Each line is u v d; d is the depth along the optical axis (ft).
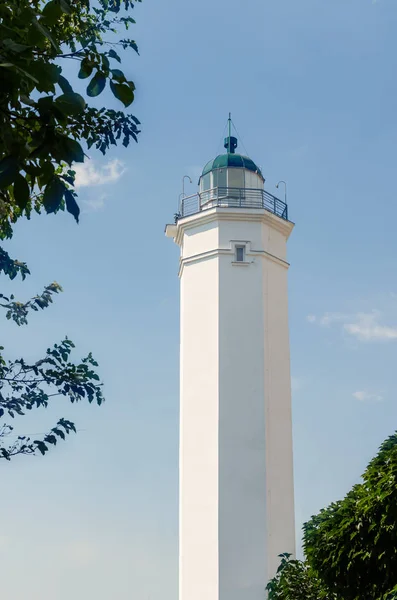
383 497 48.06
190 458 95.40
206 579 90.02
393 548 49.26
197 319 100.07
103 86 19.92
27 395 28.17
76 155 17.16
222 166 110.11
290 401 98.99
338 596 53.98
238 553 89.97
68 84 16.81
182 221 104.88
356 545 50.93
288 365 100.32
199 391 96.99
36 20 17.15
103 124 26.71
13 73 15.93
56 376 28.60
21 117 17.81
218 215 101.81
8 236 30.42
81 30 32.45
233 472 92.68
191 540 92.53
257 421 94.73
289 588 66.18
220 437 93.71
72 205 17.19
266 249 101.96
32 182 17.72
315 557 53.57
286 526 93.04
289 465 95.96
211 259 101.09
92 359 29.45
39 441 27.86
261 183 111.65
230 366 96.43
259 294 99.76
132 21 33.45
